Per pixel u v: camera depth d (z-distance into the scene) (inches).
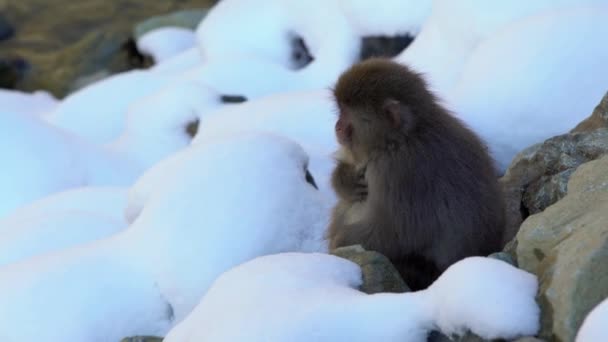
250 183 439.8
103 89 808.9
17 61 1064.2
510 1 575.8
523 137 498.0
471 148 398.6
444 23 610.9
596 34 504.1
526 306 273.4
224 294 331.0
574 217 315.3
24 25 1146.7
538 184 433.1
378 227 398.0
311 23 737.6
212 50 782.5
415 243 394.9
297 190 446.9
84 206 542.0
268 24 762.2
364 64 403.2
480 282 277.0
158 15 1131.3
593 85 491.2
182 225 426.9
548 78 498.6
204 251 419.2
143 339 378.3
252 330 297.0
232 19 781.3
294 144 474.3
